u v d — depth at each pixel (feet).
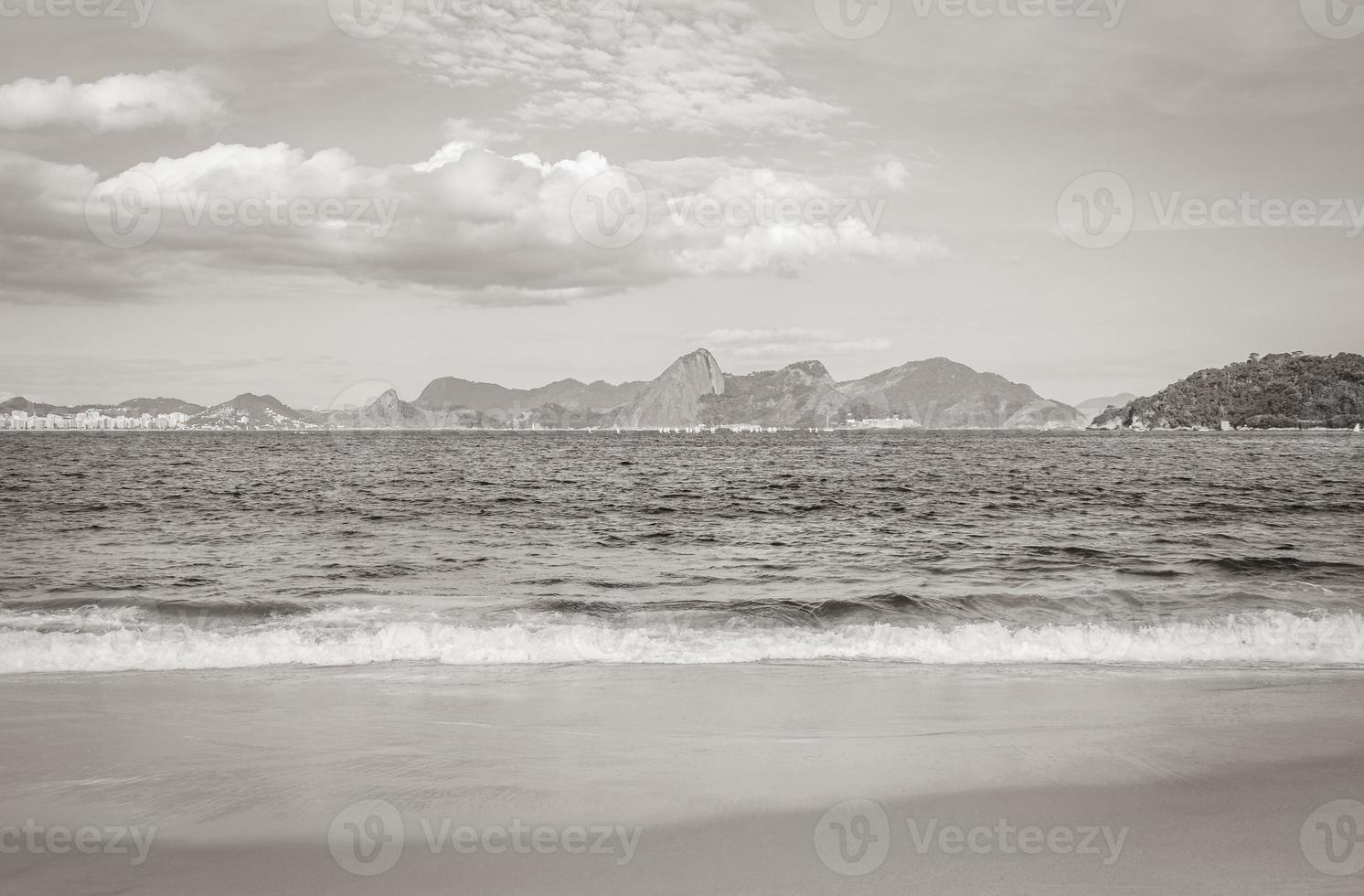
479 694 30.53
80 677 33.06
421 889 15.69
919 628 41.68
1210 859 16.92
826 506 117.39
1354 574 59.77
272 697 29.96
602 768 22.26
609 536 85.25
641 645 38.93
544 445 442.09
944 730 25.94
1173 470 207.41
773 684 32.30
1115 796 20.35
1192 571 61.36
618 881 15.93
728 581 58.85
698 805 19.77
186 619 44.52
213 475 178.50
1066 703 29.30
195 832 18.22
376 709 28.22
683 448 408.87
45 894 15.37
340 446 385.09
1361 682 32.78
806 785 21.03
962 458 289.94
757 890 15.56
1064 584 56.90
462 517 102.94
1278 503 117.19
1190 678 33.50
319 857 17.03
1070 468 220.43
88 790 20.62
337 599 51.44
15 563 65.36
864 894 15.33
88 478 162.71
